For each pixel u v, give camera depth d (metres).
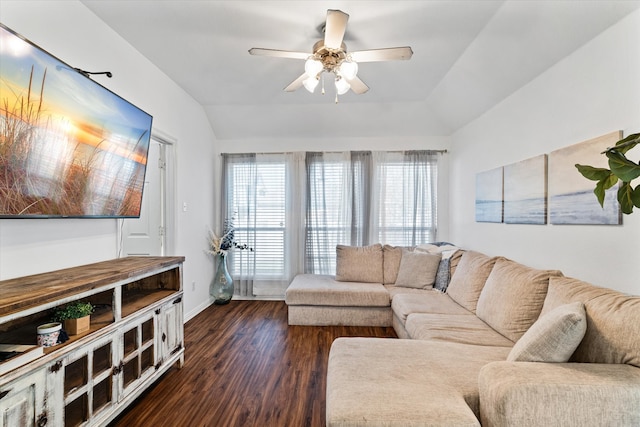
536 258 2.53
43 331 1.43
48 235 1.90
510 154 2.93
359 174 4.56
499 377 1.32
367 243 4.51
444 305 2.92
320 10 2.22
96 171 2.06
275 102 4.07
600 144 1.89
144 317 2.08
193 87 3.60
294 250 4.66
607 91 1.86
